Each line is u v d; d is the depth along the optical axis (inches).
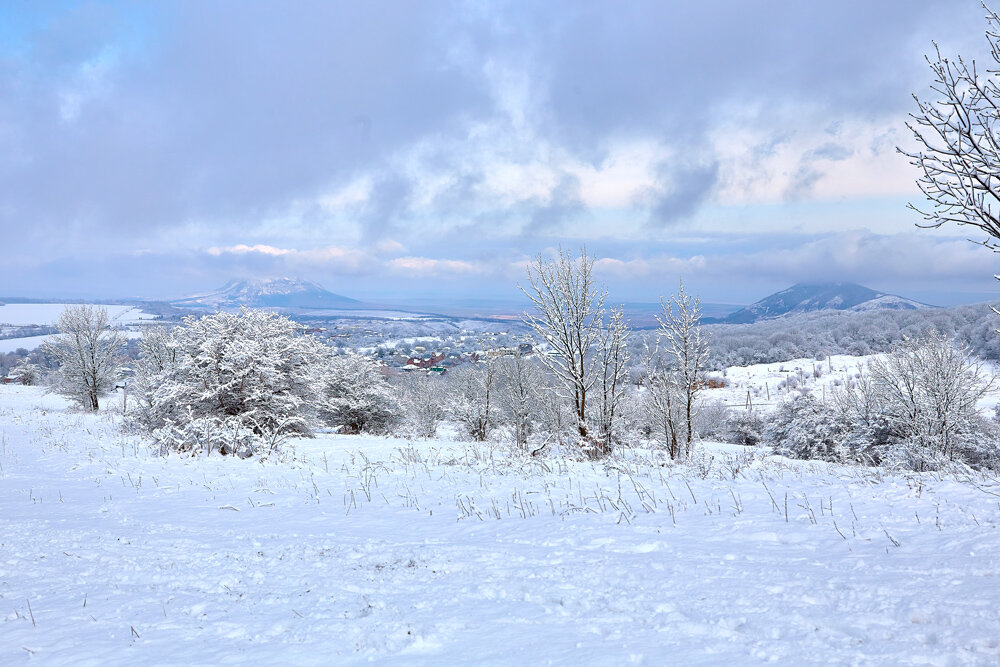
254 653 139.3
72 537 266.7
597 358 574.9
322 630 154.1
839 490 290.0
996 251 173.3
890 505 254.5
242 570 214.5
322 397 872.3
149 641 148.1
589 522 266.1
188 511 330.0
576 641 139.9
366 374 1229.1
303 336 832.9
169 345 764.0
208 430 592.4
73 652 141.1
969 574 164.9
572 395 581.9
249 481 428.1
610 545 228.8
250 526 291.9
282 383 774.5
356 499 353.4
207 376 734.5
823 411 1018.1
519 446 599.8
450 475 424.5
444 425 1480.1
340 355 1240.8
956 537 202.4
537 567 205.6
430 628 153.0
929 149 182.4
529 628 150.0
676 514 270.5
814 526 232.8
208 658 136.7
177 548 247.6
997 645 122.2
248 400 730.8
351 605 174.2
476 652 136.6
